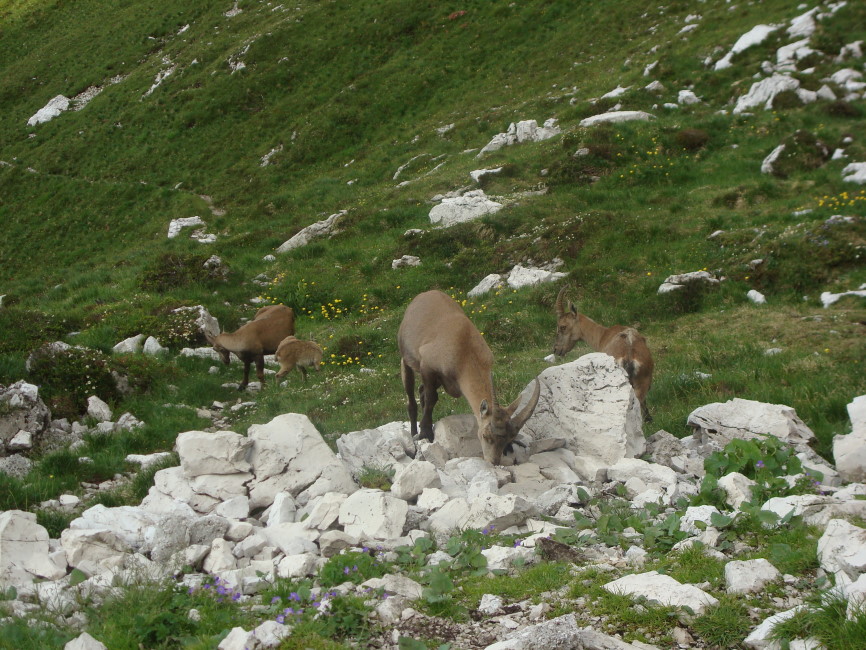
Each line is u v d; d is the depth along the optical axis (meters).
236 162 54.16
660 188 30.17
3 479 12.55
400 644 6.43
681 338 18.97
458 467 11.48
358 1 65.88
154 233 48.88
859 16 38.97
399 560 8.56
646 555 8.27
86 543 8.86
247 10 72.50
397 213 33.66
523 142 38.56
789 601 6.82
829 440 12.48
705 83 38.59
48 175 59.75
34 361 18.30
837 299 19.56
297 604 7.34
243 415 17.78
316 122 53.47
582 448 12.16
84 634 6.59
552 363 17.88
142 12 79.31
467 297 25.16
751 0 45.41
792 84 34.56
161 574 8.23
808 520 8.45
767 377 15.63
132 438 15.34
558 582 7.59
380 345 22.05
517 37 55.09
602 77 44.56
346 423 15.77
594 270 23.64
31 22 85.12
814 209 24.41
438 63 55.44
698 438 12.98
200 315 24.41
